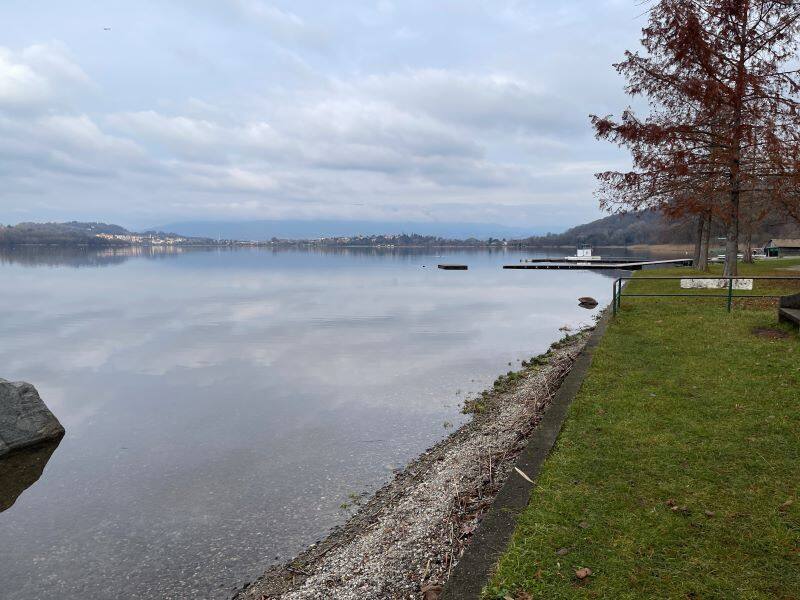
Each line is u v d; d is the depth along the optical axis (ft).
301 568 21.53
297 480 30.83
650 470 18.47
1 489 31.09
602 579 12.90
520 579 13.00
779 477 17.53
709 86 61.46
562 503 16.44
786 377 27.55
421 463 31.86
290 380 55.77
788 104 60.85
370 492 28.73
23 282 218.59
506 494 17.49
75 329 96.17
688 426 22.22
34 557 23.82
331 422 41.32
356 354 69.00
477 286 181.68
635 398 26.05
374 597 17.17
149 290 179.32
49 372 62.03
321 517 26.27
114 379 58.23
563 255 534.37
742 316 45.32
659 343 37.81
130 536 25.39
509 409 38.93
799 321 36.24
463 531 19.13
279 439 37.88
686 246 485.15
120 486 31.04
